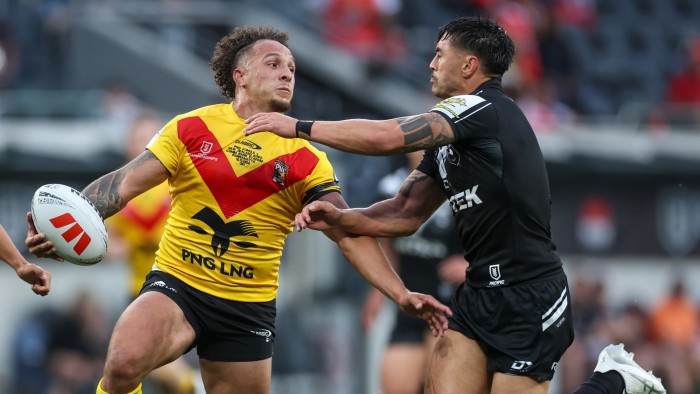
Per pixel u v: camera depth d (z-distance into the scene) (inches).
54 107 1755.7
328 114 2069.4
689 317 1825.8
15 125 1705.2
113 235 1248.8
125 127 1704.0
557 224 1836.9
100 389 831.7
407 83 2165.4
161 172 855.1
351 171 1708.9
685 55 2497.5
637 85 2443.4
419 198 879.7
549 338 825.5
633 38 2504.9
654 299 1838.1
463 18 862.5
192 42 2086.6
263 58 864.9
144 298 848.3
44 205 821.9
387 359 1198.9
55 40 2011.6
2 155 1647.4
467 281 853.2
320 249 1669.5
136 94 1977.1
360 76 2094.0
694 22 2573.8
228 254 859.4
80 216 823.1
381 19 2257.6
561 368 1713.8
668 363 1803.6
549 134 1878.7
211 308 861.2
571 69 2325.3
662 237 1855.3
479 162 817.5
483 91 837.2
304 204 874.1
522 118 831.1
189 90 1969.7
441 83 858.1
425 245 1173.1
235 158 852.6
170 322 839.7
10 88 1963.6
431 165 879.7
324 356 1621.6
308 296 1664.6
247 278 868.6
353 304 1638.8
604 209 1843.0
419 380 1189.1
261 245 867.4
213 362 881.5
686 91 2272.4
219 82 897.5
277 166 856.9
